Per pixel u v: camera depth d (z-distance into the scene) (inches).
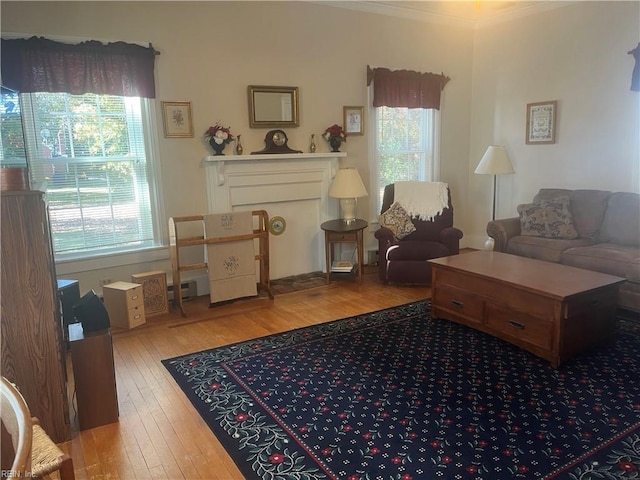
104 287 141.9
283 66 180.2
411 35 207.5
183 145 165.0
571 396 98.0
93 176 152.9
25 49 134.9
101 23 146.8
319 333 135.5
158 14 155.2
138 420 93.7
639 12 167.3
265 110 178.2
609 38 176.2
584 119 187.3
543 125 200.8
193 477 77.1
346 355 120.6
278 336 134.0
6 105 114.4
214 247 157.2
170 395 103.1
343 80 194.7
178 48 159.8
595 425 87.8
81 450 84.7
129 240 161.8
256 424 91.4
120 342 132.6
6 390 41.0
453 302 136.6
